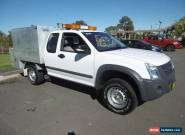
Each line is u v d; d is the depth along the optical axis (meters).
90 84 4.75
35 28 5.79
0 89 6.39
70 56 5.00
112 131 3.60
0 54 23.56
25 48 6.47
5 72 9.01
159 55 4.46
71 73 5.09
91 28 5.94
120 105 4.22
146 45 15.42
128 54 4.25
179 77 7.54
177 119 3.98
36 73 6.42
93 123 3.91
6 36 33.03
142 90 3.81
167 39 20.03
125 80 4.14
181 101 4.91
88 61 4.59
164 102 4.85
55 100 5.19
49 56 5.64
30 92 5.93
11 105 4.96
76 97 5.37
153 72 3.79
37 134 3.57
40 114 4.38
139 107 4.57
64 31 5.30
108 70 4.22
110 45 5.07
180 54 16.75
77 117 4.18
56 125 3.86
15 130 3.71
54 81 7.06
